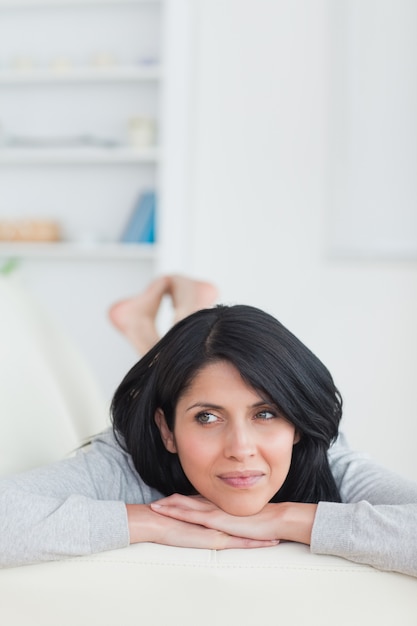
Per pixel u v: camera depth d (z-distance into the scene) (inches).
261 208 131.0
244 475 35.6
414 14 124.9
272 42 130.3
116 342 138.6
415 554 32.5
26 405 49.8
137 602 33.9
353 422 128.1
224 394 35.7
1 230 136.5
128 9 137.4
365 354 127.9
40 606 34.4
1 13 141.3
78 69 133.3
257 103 130.9
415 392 126.6
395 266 126.8
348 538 33.2
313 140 129.1
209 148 132.3
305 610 33.4
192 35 132.0
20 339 55.5
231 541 34.7
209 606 33.6
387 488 39.0
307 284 129.6
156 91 137.1
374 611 33.4
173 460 41.7
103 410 62.0
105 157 133.0
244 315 37.7
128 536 34.4
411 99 125.2
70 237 139.7
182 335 37.4
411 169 125.3
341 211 127.8
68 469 39.9
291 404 36.5
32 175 140.9
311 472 40.0
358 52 126.6
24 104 141.1
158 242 128.3
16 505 34.5
